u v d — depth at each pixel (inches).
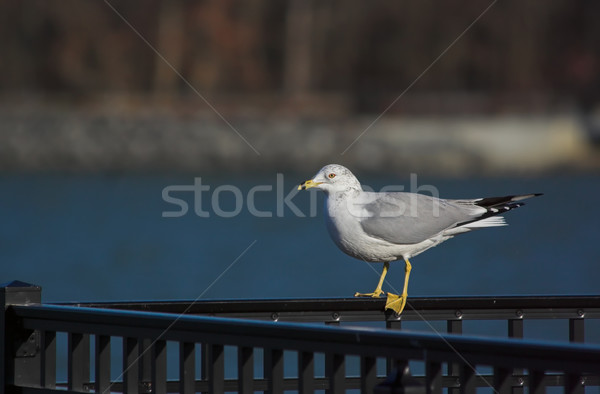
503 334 672.4
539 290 941.2
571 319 211.2
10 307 184.1
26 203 1434.5
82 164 1883.6
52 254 1080.2
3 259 1056.8
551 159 1907.0
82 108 1990.7
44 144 1894.7
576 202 1509.6
